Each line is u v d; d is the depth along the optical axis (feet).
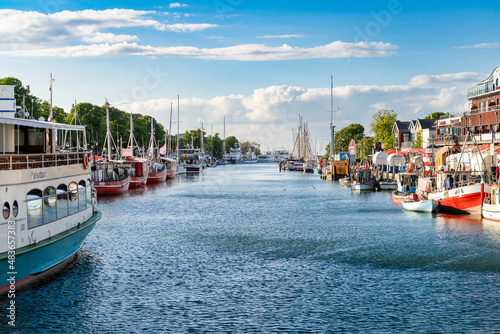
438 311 95.66
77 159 123.65
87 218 130.52
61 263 121.49
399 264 129.80
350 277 118.32
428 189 237.66
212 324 89.92
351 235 170.09
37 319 91.35
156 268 126.11
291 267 127.75
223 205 266.36
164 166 513.04
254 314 94.58
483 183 199.52
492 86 346.74
